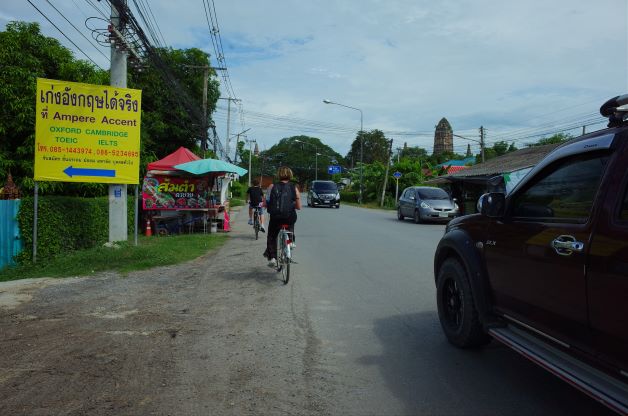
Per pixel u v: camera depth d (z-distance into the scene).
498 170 26.14
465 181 27.25
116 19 10.34
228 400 3.52
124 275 8.16
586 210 3.01
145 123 22.70
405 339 4.91
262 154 100.06
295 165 100.56
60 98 9.70
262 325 5.38
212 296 6.73
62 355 4.39
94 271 8.45
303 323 5.46
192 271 8.59
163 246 11.12
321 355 4.45
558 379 3.91
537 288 3.39
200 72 27.89
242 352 4.51
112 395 3.58
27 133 14.52
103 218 11.56
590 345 2.87
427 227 17.70
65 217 9.80
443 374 4.01
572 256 2.99
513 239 3.71
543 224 3.37
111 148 10.12
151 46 12.13
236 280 7.82
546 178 3.50
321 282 7.69
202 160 14.11
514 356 4.43
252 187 13.83
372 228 17.11
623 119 3.05
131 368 4.10
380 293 6.93
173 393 3.62
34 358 4.32
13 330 5.14
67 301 6.40
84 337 4.91
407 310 6.02
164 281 7.71
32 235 9.12
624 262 2.57
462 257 4.41
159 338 4.90
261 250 11.32
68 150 9.80
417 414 3.33
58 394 3.59
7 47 14.36
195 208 14.98
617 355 2.65
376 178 44.78
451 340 4.72
